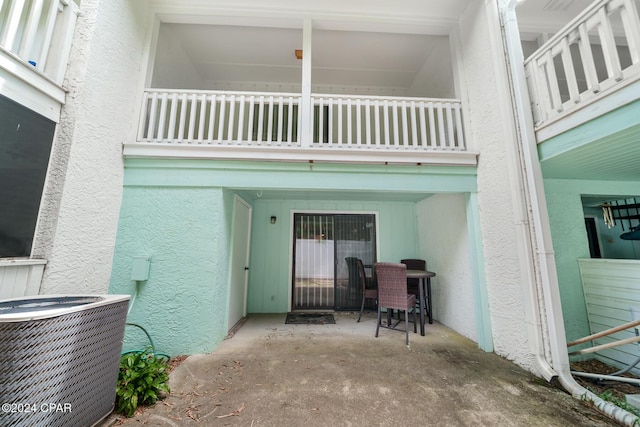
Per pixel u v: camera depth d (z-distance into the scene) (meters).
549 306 2.47
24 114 2.03
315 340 3.47
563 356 2.38
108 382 1.79
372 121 5.36
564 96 4.66
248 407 2.00
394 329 3.93
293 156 3.29
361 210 5.46
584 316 3.10
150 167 3.17
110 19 2.78
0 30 1.98
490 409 2.00
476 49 3.42
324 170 3.37
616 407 1.91
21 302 1.78
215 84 5.63
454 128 3.94
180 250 3.09
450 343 3.38
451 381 2.41
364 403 2.07
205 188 3.24
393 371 2.60
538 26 3.79
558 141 2.46
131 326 2.93
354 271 5.30
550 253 2.55
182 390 2.22
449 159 3.41
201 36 4.40
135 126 3.20
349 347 3.23
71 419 1.49
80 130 2.44
